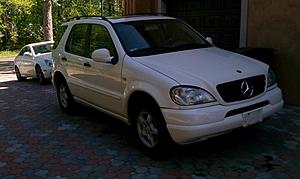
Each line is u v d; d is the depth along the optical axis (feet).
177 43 17.74
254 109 14.01
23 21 107.45
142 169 14.24
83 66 19.44
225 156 15.05
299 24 21.25
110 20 18.38
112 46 17.16
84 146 17.19
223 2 27.17
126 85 15.67
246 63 15.30
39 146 17.53
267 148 15.67
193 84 13.19
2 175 14.35
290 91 22.39
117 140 17.81
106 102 17.72
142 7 34.14
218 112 13.10
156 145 14.57
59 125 20.98
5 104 28.04
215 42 28.37
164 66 14.49
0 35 105.81
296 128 18.06
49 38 60.54
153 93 13.94
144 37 17.31
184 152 15.58
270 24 22.72
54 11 103.60
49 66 37.76
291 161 14.33
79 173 14.17
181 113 13.03
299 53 21.56
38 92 33.35
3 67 67.46
